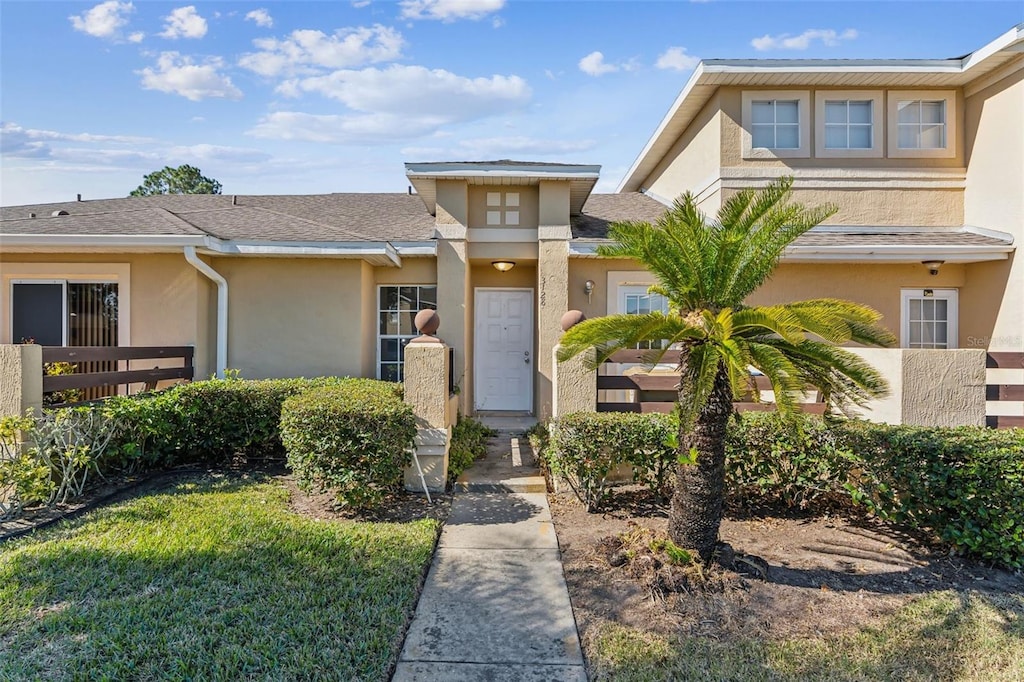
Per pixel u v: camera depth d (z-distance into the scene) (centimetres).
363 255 917
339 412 546
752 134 1073
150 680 294
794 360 437
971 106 1050
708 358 391
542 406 1012
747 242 446
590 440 572
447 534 519
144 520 516
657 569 416
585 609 387
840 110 1074
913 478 480
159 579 402
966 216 1062
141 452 664
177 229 855
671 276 448
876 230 1068
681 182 1321
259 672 302
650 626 365
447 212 1016
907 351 640
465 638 351
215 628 341
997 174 991
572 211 1217
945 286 1041
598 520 555
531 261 1088
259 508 555
